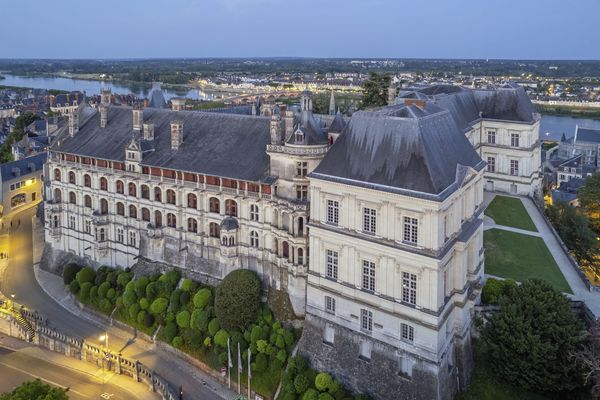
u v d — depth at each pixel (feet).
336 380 265.95
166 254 362.53
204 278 345.10
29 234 503.20
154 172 359.46
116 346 331.98
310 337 280.10
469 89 464.65
